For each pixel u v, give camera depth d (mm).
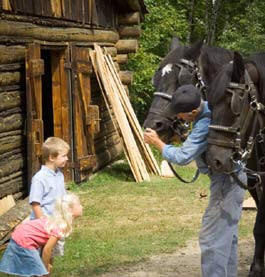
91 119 12258
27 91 10016
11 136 9945
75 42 12203
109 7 14625
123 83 15250
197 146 5199
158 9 21750
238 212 5352
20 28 10055
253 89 5371
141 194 11227
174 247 7758
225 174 5281
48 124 13367
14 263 5410
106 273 6777
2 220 8422
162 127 6145
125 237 8289
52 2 11273
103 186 12016
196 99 5191
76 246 7789
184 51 6238
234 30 27125
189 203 10477
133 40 15195
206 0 28562
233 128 5137
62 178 6039
